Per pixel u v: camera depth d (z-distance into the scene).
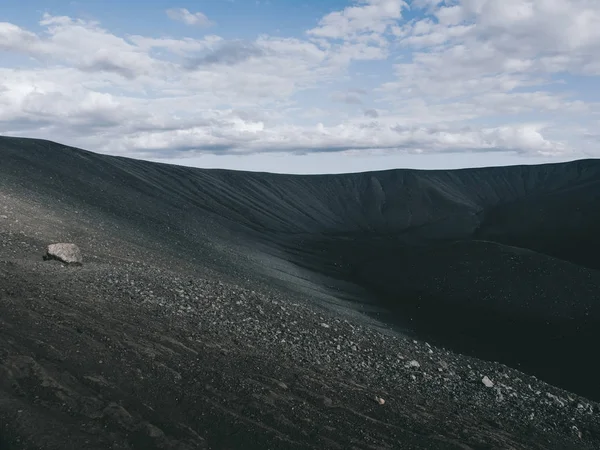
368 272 75.69
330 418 10.12
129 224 49.78
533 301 58.16
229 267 45.00
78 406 7.87
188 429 8.12
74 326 11.12
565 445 13.32
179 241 51.06
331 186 171.00
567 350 43.81
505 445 11.28
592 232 100.81
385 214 156.12
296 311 23.03
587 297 57.91
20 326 10.27
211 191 117.12
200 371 10.72
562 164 183.00
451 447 10.09
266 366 12.38
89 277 17.92
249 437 8.41
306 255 84.25
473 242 81.44
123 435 7.48
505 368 24.84
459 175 187.50
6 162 59.59
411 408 12.41
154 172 114.12
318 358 15.28
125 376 9.43
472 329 50.34
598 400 32.53
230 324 16.36
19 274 15.49
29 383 8.12
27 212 32.47
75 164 77.62
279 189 152.50
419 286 66.38
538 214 126.19
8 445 6.48
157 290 18.42
